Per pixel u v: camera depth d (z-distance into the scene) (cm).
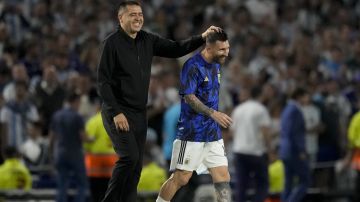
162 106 5875
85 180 5156
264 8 7781
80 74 5988
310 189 5906
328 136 6056
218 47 3256
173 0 7562
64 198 5125
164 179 5294
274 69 6819
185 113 3319
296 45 7088
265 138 5275
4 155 5441
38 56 6303
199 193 5028
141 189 5219
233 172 5688
